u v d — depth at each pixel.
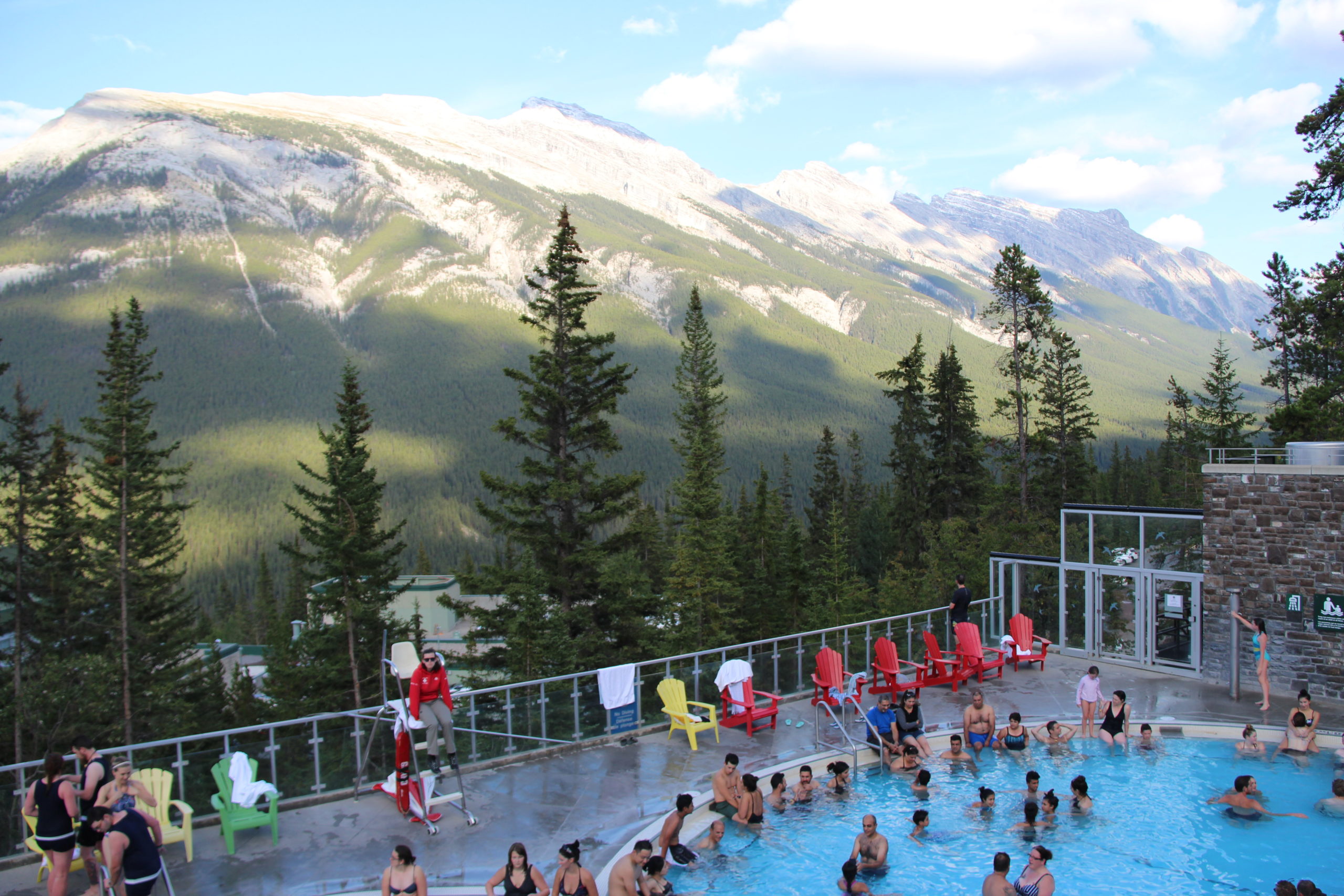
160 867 8.56
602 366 34.38
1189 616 19.23
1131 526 20.16
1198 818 12.61
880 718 14.52
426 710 11.25
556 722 14.01
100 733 36.44
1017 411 47.06
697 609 42.47
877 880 10.87
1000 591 22.42
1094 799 13.23
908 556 51.28
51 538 37.44
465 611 32.94
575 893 9.07
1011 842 11.91
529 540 32.53
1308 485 17.44
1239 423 63.88
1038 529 45.44
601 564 33.09
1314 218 26.39
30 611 37.56
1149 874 11.09
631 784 12.51
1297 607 17.59
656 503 163.88
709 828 11.52
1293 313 29.22
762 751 14.13
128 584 38.62
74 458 38.16
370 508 38.12
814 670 17.62
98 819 8.34
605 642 33.22
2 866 9.59
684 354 54.66
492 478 32.50
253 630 99.75
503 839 10.59
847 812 12.73
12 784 9.80
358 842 10.41
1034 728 15.49
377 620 37.84
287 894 9.08
